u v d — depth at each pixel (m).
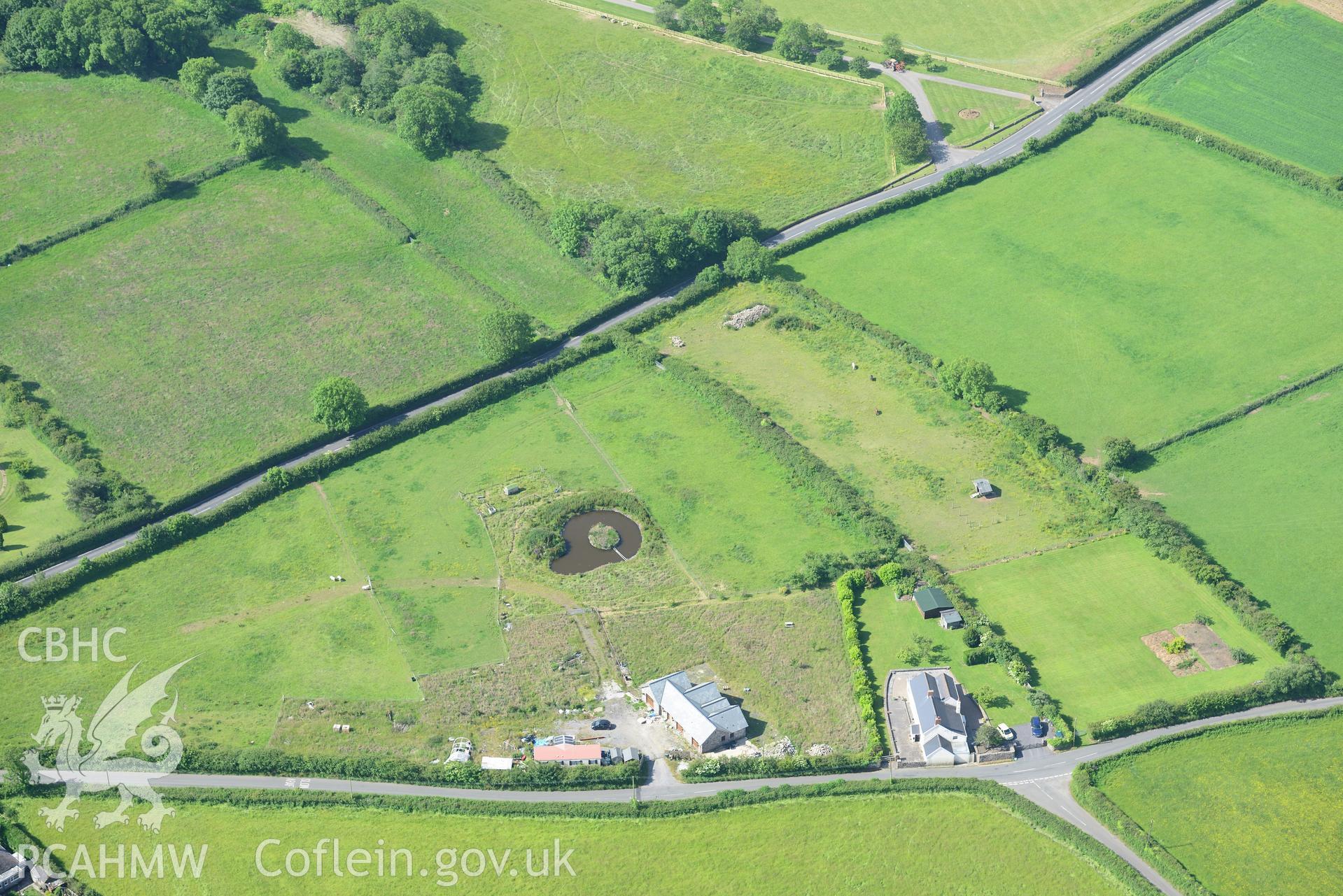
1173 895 174.88
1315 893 176.25
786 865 182.50
